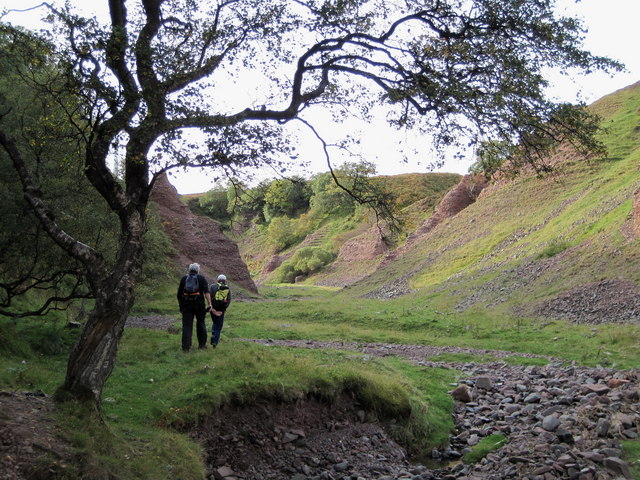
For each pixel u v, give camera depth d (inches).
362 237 3393.2
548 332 823.1
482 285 1504.7
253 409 309.7
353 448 315.6
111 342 250.8
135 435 253.3
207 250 1777.8
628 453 269.0
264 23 311.7
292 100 317.7
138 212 273.6
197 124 271.7
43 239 416.2
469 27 318.7
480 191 2834.6
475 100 303.4
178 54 284.8
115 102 274.8
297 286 3041.3
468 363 572.7
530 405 374.9
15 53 331.3
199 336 451.8
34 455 201.8
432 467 313.7
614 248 1237.7
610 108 2962.6
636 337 692.1
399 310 1277.1
